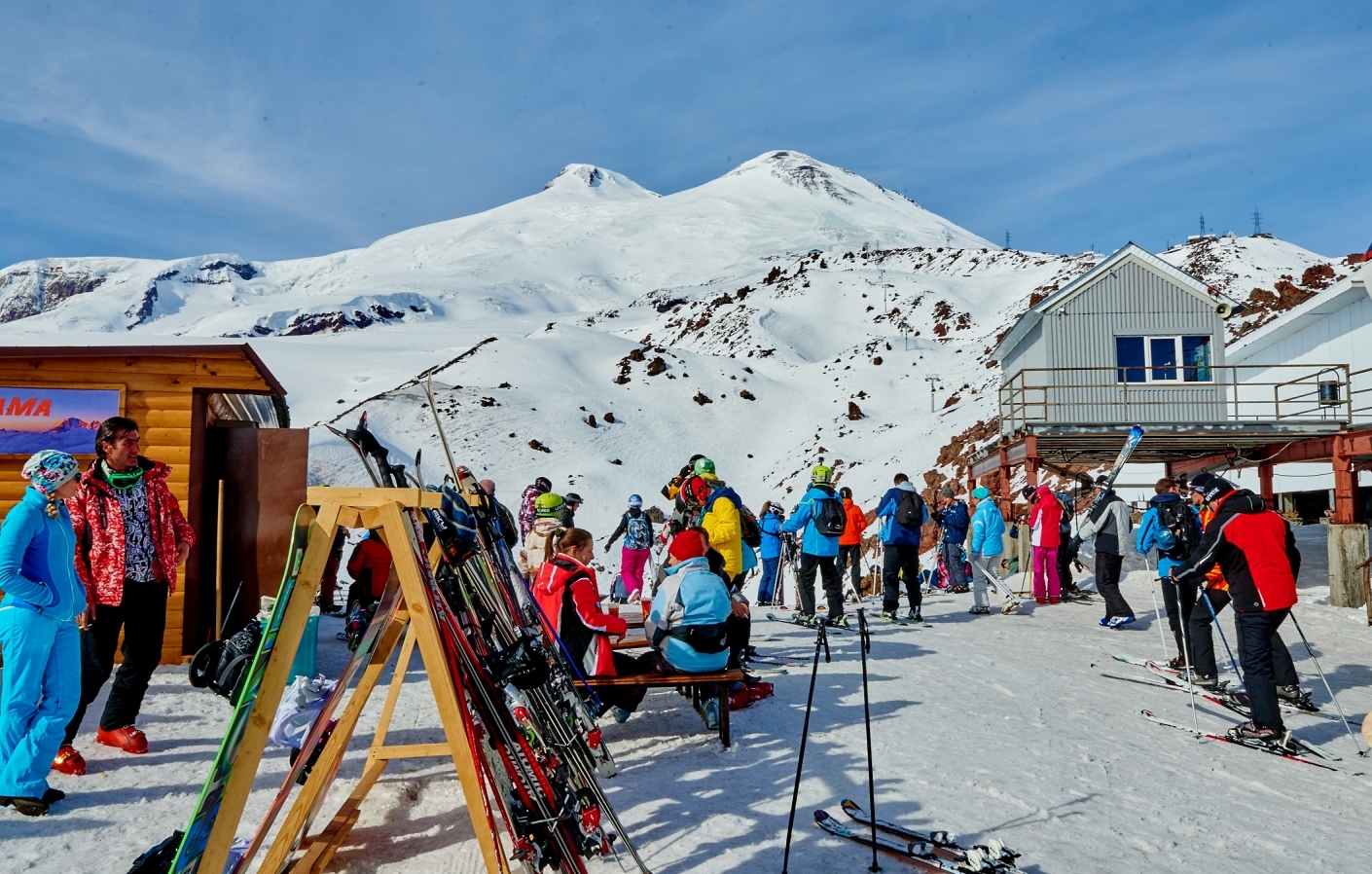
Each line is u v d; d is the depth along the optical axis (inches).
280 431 333.7
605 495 1713.8
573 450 1929.1
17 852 149.6
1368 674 363.9
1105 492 462.9
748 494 1822.1
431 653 121.3
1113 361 796.0
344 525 120.0
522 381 2383.1
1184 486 636.1
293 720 189.0
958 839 167.5
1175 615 347.6
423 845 157.4
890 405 2146.9
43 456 173.6
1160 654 387.2
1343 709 309.9
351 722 141.5
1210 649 320.8
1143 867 160.6
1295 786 223.3
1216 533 267.1
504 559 163.5
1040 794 197.2
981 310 4128.9
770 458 1999.3
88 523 197.0
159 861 125.6
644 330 4970.5
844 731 238.7
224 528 334.3
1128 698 306.5
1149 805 197.2
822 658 346.0
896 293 4377.5
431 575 131.3
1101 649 394.9
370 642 134.1
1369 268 705.0
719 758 211.9
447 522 132.4
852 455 1777.8
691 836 163.3
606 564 1264.8
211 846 109.3
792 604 627.8
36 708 170.2
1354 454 579.2
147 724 231.0
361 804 176.4
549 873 143.8
